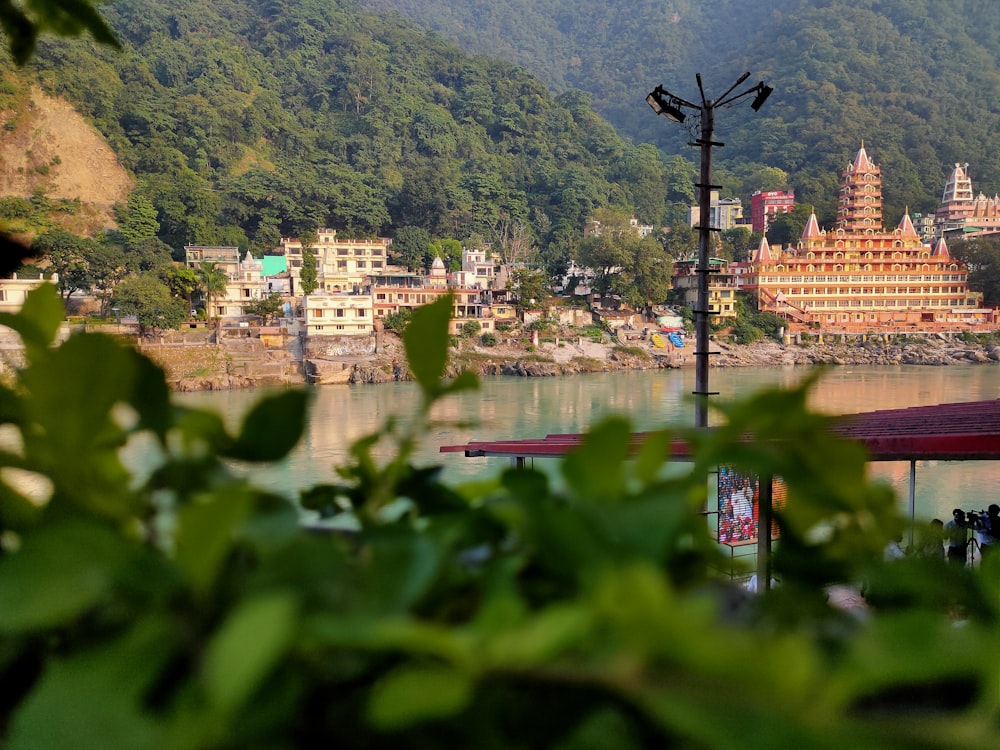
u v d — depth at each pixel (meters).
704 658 0.22
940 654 0.25
